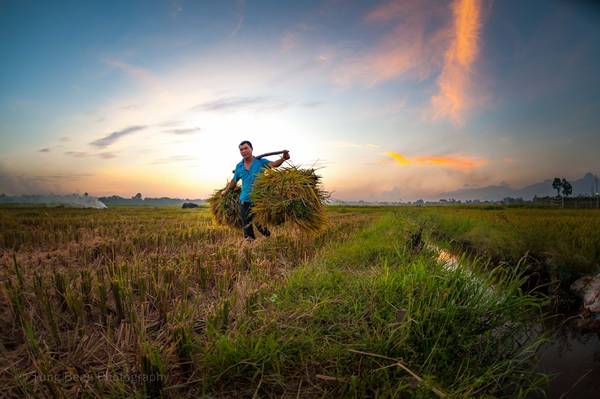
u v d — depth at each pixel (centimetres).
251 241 662
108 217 1692
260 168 662
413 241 650
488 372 235
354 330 279
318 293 350
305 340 258
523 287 517
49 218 1469
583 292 439
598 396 230
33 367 243
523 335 328
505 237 713
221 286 397
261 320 294
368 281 373
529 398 232
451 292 313
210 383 226
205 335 279
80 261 566
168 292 373
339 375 232
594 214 2194
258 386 218
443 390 215
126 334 275
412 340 265
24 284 385
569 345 316
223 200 739
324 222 649
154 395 215
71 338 282
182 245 734
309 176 641
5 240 768
